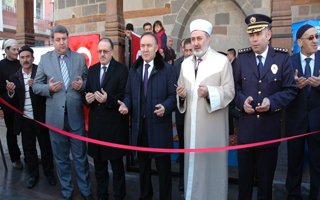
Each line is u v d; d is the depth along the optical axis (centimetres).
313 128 364
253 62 314
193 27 317
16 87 461
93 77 377
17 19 697
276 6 428
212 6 771
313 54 373
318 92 362
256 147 311
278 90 308
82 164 402
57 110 389
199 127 313
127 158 506
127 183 462
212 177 313
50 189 446
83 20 895
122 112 341
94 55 534
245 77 316
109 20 534
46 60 398
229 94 306
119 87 373
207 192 313
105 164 386
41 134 451
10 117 506
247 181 316
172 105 336
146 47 342
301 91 367
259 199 315
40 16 2475
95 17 875
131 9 834
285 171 456
